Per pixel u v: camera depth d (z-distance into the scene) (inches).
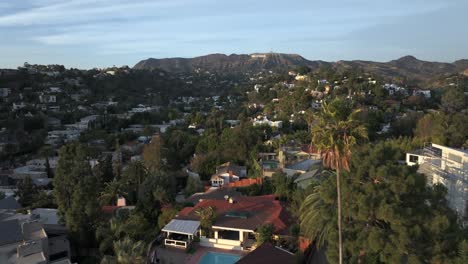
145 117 6520.7
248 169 3014.3
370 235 1021.2
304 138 3698.3
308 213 1326.3
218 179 2746.1
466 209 1483.8
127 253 1330.0
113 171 2935.5
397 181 1067.9
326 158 997.8
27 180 2598.4
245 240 1604.3
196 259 1501.0
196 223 1657.2
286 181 2137.1
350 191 1100.5
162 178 2143.2
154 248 1610.5
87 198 1777.8
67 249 1665.8
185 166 3476.9
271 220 1622.8
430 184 1665.8
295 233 1499.8
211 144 3651.6
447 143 2593.5
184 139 4126.5
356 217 1073.5
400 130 3897.6
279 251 1342.3
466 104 4886.8
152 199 1984.5
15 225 1562.5
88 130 5472.4
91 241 1758.1
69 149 2851.9
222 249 1588.3
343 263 1058.1
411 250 1023.0
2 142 4672.7
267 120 4859.7
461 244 995.9
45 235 1577.3
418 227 1013.2
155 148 3260.3
